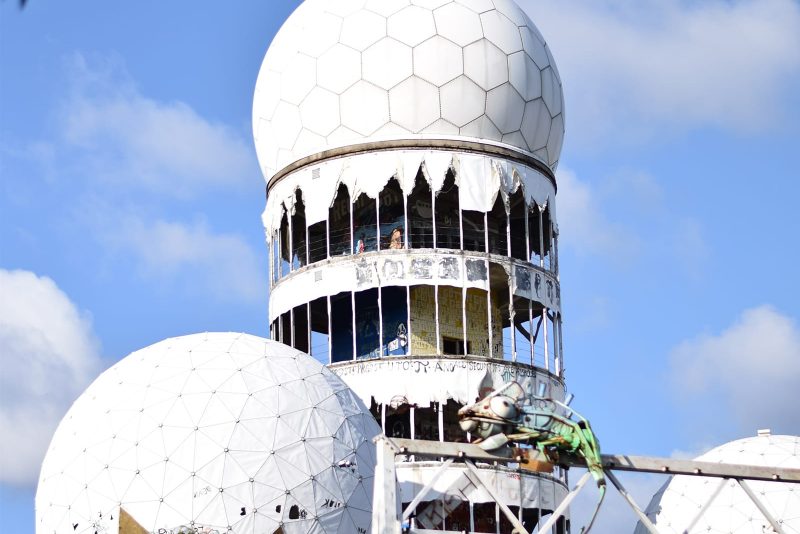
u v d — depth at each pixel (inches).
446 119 3056.1
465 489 2876.5
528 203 3112.7
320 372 2844.5
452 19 3100.4
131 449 2647.6
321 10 3198.8
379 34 3083.2
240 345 2869.1
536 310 3142.2
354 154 3058.6
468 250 3117.6
